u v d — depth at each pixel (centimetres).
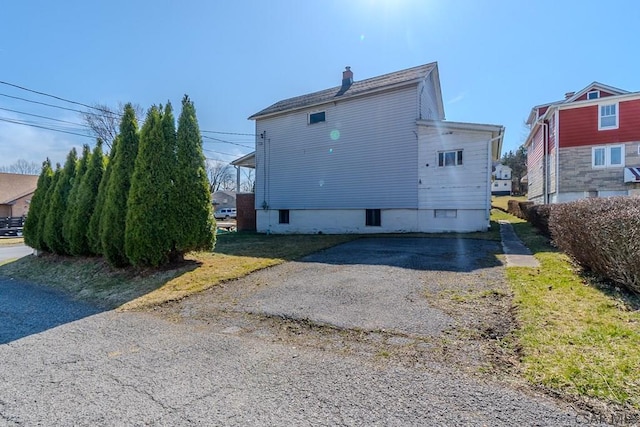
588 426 183
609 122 1594
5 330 386
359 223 1376
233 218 4350
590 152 1628
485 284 490
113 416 209
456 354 281
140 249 639
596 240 442
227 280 584
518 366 251
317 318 388
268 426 195
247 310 432
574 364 241
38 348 327
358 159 1371
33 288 652
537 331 305
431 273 573
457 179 1193
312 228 1486
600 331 294
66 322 412
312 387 237
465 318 363
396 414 202
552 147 1798
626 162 1559
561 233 583
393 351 294
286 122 1555
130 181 685
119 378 259
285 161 1560
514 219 1822
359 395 224
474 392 221
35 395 237
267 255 821
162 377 259
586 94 1997
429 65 1374
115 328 383
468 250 808
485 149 1149
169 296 504
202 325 387
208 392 235
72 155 946
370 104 1341
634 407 193
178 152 682
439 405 209
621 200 467
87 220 816
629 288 396
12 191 3391
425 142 1239
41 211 975
